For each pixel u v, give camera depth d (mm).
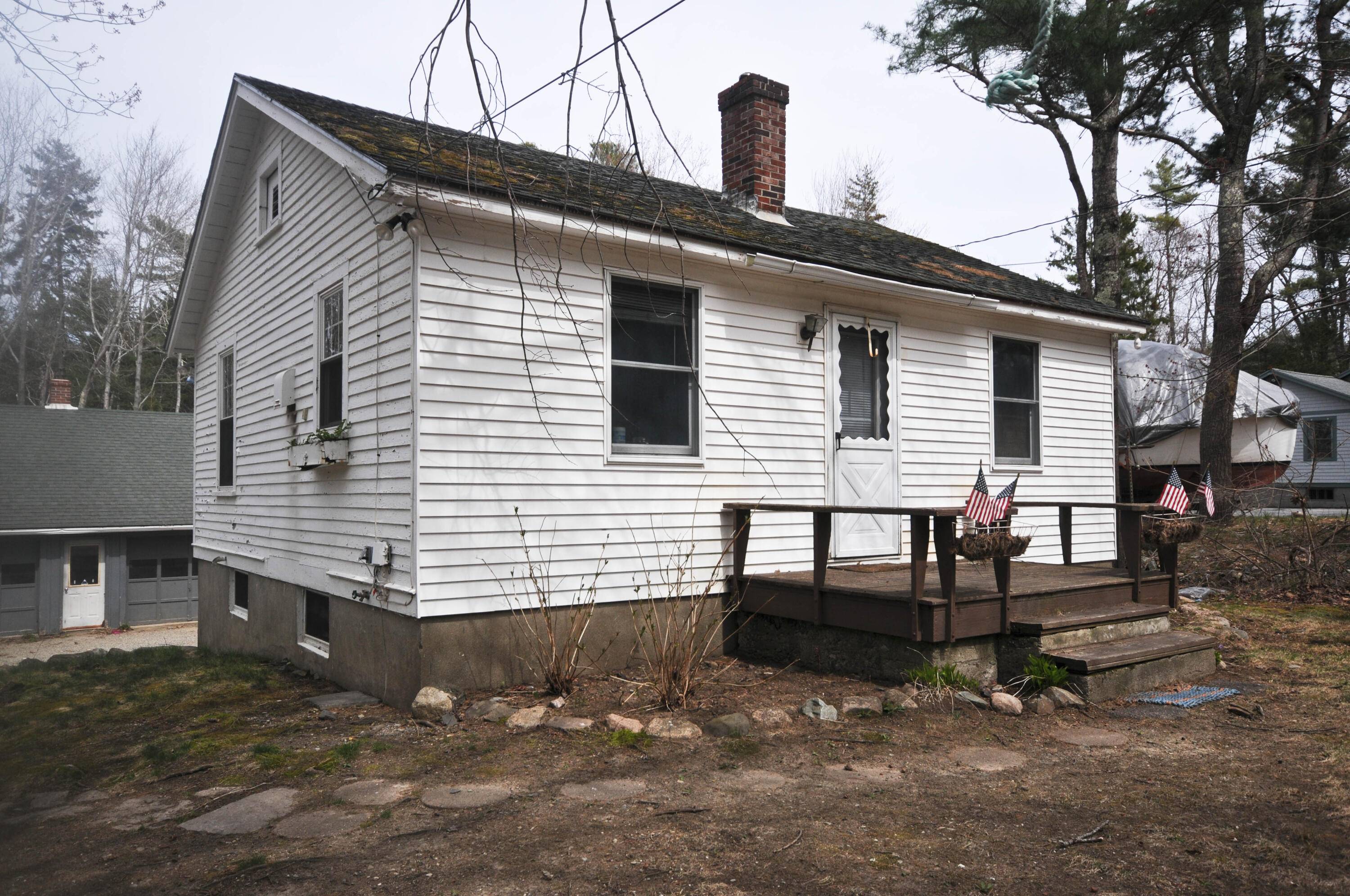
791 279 8414
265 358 9656
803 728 5637
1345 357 31875
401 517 6555
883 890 3348
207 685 8109
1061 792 4461
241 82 9242
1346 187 16031
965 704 6094
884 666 6785
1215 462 14805
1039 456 10500
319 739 5742
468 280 6617
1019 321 10289
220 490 11094
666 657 6258
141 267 31625
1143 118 16266
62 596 20125
